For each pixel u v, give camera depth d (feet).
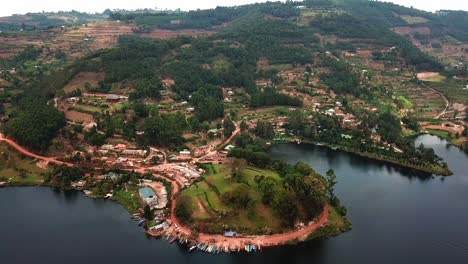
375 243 650.02
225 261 606.14
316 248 636.07
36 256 618.85
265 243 638.53
